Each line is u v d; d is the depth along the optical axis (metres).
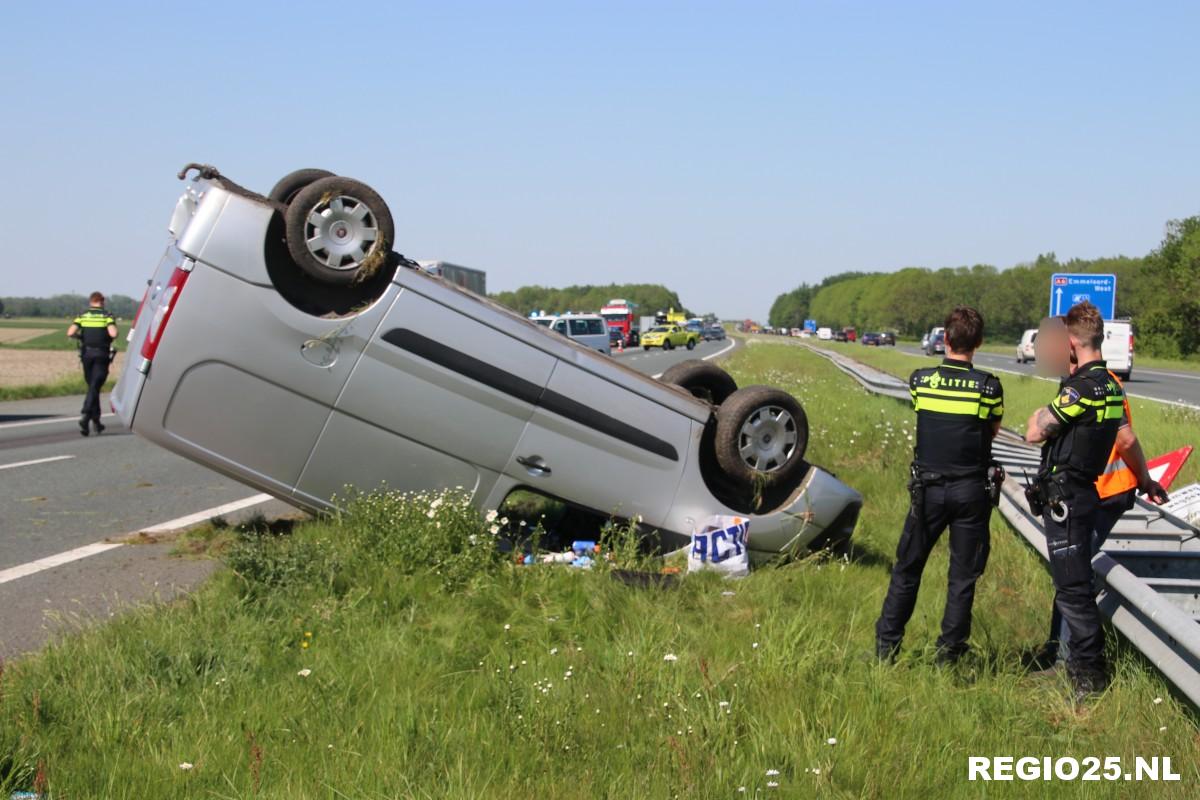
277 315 6.75
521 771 3.94
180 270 6.71
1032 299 140.50
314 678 4.77
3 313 190.88
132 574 7.23
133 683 4.71
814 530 7.56
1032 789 3.94
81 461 13.01
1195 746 4.26
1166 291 71.12
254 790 3.74
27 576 7.18
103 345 15.95
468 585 6.34
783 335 176.50
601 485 7.22
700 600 6.31
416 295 6.91
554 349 7.11
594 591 6.21
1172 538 7.05
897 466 12.30
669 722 4.39
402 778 3.79
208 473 12.10
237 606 5.78
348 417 6.92
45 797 3.65
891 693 4.78
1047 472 5.24
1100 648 5.12
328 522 7.15
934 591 6.76
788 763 4.07
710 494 7.39
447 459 7.07
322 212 6.72
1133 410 21.09
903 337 177.50
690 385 8.72
